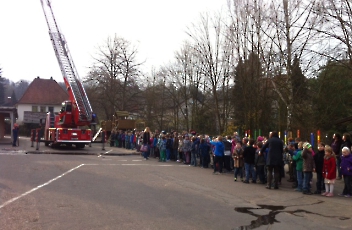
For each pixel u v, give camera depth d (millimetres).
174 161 21578
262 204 9742
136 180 12875
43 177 12672
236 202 9828
